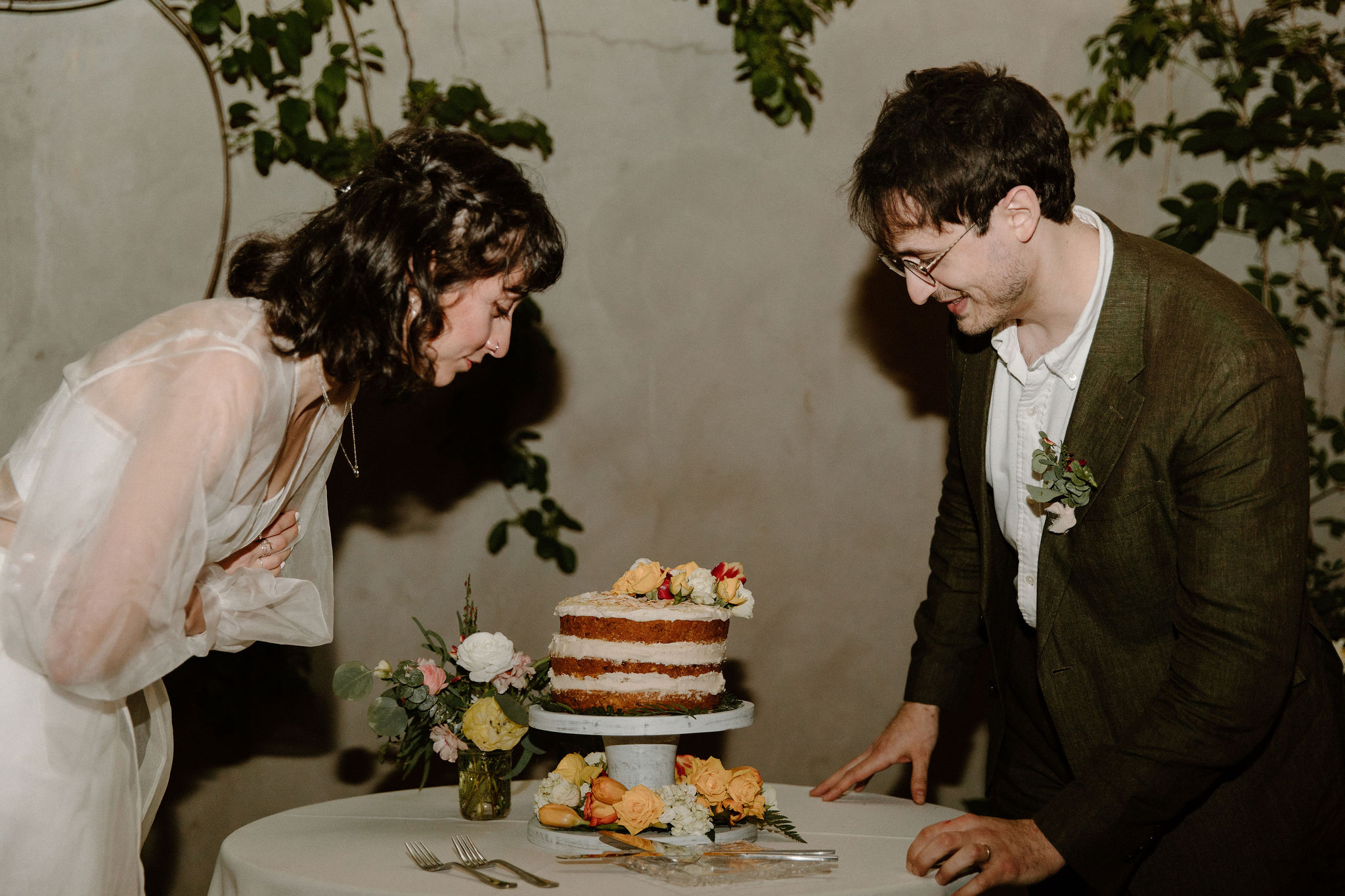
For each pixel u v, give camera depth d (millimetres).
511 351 2887
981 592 1717
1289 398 1328
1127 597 1488
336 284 1248
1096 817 1320
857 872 1300
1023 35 3143
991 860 1270
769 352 3035
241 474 1290
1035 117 1364
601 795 1448
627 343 2961
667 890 1207
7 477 1273
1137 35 3125
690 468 2988
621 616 1482
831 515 3062
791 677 3033
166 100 2748
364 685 1654
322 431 1495
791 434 3045
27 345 2691
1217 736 1318
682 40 2994
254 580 1418
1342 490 3217
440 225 1252
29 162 2689
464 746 1609
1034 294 1449
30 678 1229
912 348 3096
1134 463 1417
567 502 2926
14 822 1194
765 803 1517
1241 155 3230
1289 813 1472
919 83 1426
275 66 2799
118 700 1291
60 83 2703
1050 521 1531
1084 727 1558
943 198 1345
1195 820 1483
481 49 2900
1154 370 1396
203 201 2768
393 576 2850
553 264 1368
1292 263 3236
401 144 1307
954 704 1809
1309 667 1529
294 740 2814
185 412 1192
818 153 3061
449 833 1515
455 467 2883
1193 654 1353
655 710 1471
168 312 1302
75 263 2715
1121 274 1439
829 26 3068
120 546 1152
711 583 1572
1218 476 1328
